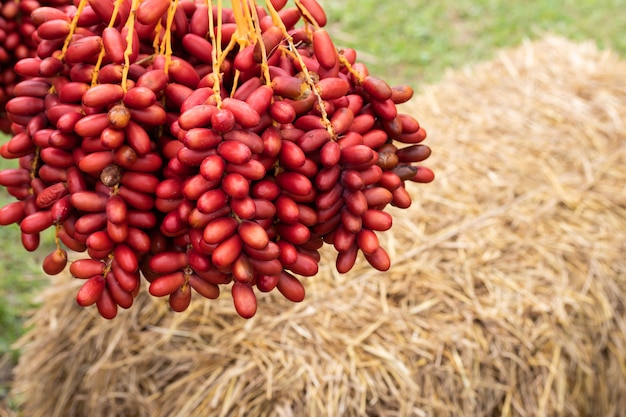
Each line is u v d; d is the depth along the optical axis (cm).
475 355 193
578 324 205
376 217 114
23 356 216
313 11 120
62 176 116
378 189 114
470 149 256
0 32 146
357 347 189
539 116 268
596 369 212
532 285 207
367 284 207
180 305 115
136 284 114
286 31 118
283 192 111
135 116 110
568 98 274
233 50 119
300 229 111
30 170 121
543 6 504
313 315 196
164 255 113
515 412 199
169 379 190
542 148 254
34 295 284
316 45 114
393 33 469
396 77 432
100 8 117
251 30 114
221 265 108
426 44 462
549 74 291
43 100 119
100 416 197
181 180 111
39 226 115
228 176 107
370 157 111
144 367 191
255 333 191
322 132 111
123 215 111
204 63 119
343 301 201
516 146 256
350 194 113
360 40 460
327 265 212
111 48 113
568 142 256
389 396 184
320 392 180
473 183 242
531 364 198
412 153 120
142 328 196
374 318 196
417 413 184
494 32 475
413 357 190
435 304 202
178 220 110
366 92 117
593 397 215
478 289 208
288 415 179
